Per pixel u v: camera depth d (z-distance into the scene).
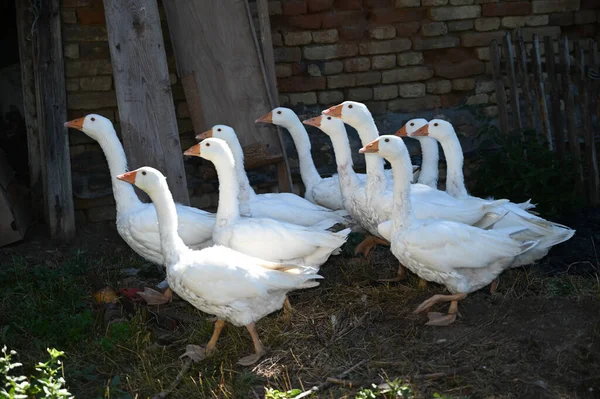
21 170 4.83
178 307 3.52
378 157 3.61
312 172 4.15
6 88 4.80
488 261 3.15
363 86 4.78
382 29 4.73
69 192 4.32
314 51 4.70
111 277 3.85
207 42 4.33
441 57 4.82
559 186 4.24
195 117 4.36
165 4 4.34
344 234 3.31
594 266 3.62
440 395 2.71
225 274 2.98
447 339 3.12
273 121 4.10
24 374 3.02
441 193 3.60
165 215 3.10
